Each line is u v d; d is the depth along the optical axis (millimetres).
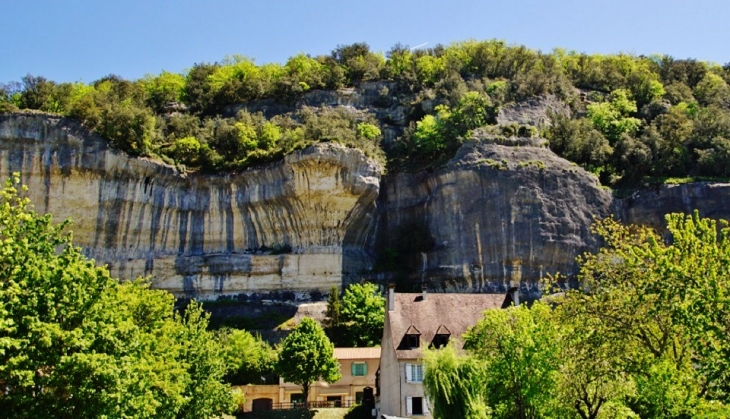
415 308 47125
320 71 106625
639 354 27500
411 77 104062
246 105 100312
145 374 26672
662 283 24344
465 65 108250
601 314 27844
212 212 79625
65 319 23203
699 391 25188
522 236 73812
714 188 75375
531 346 30125
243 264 76125
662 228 75125
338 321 65688
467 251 75125
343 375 57219
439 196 79000
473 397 30078
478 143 79688
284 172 77750
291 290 75812
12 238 23016
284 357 53000
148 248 77375
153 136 81812
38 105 84062
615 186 80938
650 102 100688
